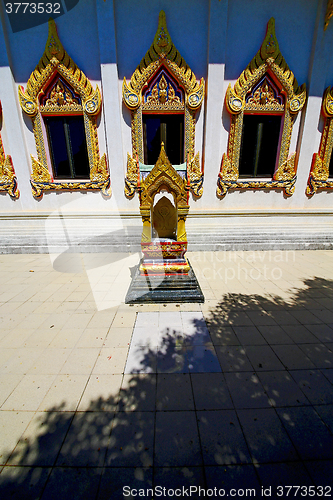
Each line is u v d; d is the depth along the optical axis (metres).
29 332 3.26
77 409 2.14
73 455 1.79
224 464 1.74
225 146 6.85
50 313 3.74
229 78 6.39
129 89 6.20
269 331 3.26
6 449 1.83
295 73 6.49
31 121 6.58
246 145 7.00
